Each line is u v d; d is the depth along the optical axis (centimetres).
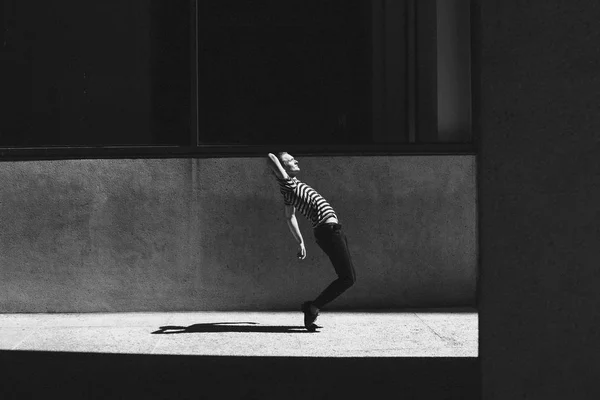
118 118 891
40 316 866
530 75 357
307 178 893
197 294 889
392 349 689
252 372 607
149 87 891
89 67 889
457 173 903
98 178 881
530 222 360
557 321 359
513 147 360
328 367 623
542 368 362
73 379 591
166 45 891
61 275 882
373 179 896
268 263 892
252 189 890
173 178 885
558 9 353
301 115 902
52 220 880
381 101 909
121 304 886
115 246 884
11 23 884
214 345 711
